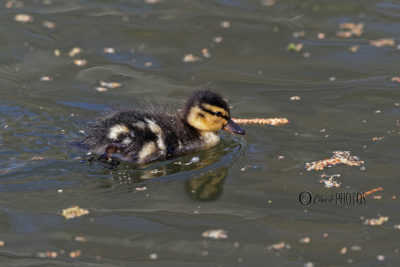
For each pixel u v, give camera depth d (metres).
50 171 11.05
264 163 11.64
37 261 8.67
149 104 13.77
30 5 18.80
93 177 10.98
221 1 19.44
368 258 8.80
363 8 18.95
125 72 15.37
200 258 8.80
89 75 15.13
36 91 14.23
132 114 12.30
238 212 9.98
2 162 11.19
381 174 11.10
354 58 16.12
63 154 11.62
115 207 10.08
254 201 10.33
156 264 8.66
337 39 17.16
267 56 16.33
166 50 16.56
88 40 16.88
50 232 9.34
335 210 10.03
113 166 11.38
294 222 9.71
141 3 19.23
